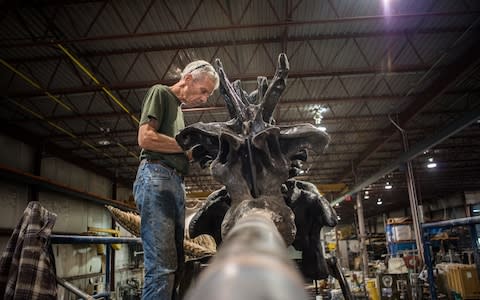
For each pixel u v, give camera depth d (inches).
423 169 957.2
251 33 374.9
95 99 471.5
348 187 869.2
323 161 866.1
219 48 394.3
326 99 513.3
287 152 65.2
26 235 106.9
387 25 373.4
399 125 593.6
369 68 438.9
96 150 665.0
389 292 509.0
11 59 382.6
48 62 393.1
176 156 91.4
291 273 19.4
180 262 89.0
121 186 903.1
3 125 497.4
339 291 343.6
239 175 58.3
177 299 86.2
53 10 325.4
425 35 390.6
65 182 655.1
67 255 624.7
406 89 504.7
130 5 324.8
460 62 417.1
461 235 724.0
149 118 89.1
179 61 410.9
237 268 18.5
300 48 406.6
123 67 416.5
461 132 681.6
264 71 433.4
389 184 1096.2
